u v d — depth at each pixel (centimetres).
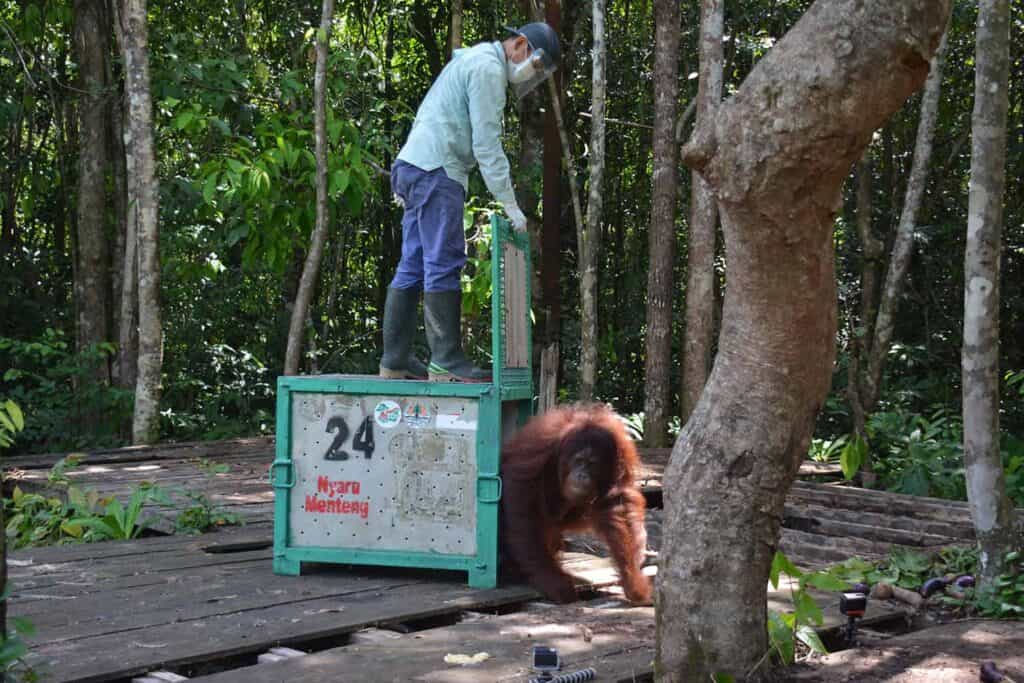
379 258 1544
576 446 407
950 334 1302
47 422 1056
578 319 1355
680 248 1426
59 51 1298
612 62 1356
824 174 230
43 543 570
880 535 543
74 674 285
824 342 258
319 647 346
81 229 1121
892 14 218
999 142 403
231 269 1307
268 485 671
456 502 418
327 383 427
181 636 329
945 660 314
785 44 229
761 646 267
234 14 1209
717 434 264
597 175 943
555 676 282
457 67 454
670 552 269
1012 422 1239
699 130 244
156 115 1138
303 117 954
